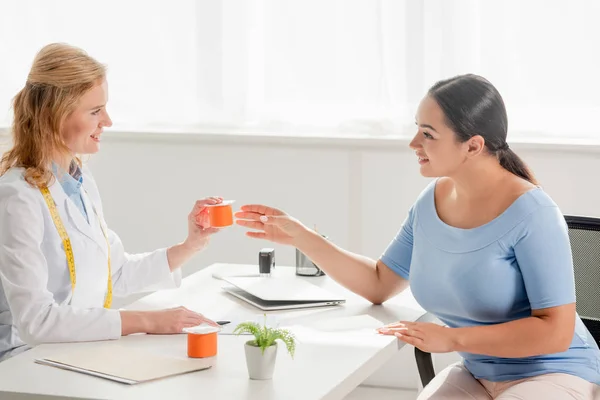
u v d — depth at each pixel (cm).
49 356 232
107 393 206
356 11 425
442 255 264
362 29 426
